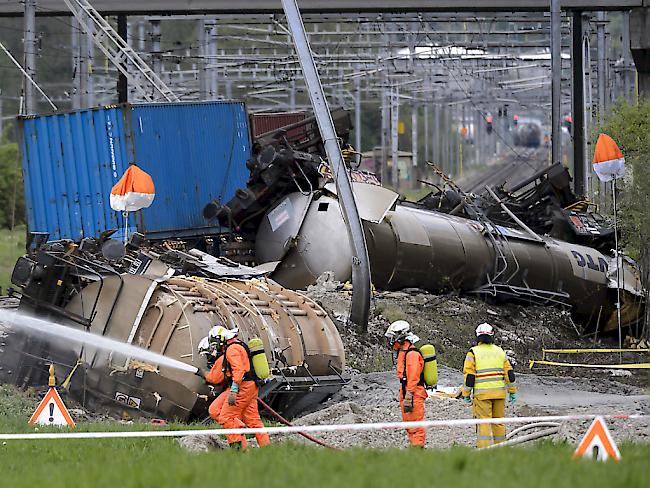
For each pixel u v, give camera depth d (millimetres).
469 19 196500
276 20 199875
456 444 56000
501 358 54656
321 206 116438
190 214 121125
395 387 86312
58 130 118312
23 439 54375
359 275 104188
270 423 67562
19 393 71938
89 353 71812
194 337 69375
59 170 118188
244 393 53281
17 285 73938
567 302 133750
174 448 51375
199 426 65062
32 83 153000
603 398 83500
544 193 143500
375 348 101562
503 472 34938
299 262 116500
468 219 132875
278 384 71625
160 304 71000
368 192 116438
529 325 125188
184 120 121312
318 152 124062
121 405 70750
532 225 143125
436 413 70625
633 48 164625
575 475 34438
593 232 142125
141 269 77562
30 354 73562
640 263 132250
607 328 137875
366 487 32000
